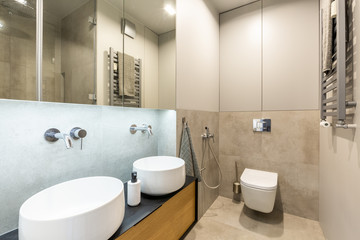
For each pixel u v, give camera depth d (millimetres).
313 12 1844
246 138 2203
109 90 1039
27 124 791
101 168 1135
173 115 1525
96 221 600
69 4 825
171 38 1472
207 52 2051
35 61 707
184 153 1542
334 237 1265
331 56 1085
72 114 968
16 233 742
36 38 709
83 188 894
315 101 1833
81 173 1020
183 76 1595
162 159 1434
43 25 730
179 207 1160
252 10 2164
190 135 1606
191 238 1567
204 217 1888
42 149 845
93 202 888
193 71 1764
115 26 1068
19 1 664
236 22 2264
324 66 1151
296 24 1922
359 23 838
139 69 1247
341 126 891
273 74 2039
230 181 2311
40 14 721
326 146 1501
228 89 2318
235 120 2271
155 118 1598
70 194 851
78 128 974
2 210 727
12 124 746
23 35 672
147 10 1295
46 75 742
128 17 1158
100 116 1122
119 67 1100
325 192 1547
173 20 1478
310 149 1854
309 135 1859
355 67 893
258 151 2131
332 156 1316
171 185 1033
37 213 703
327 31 1097
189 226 1293
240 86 2238
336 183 1213
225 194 2346
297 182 1919
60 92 792
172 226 1091
